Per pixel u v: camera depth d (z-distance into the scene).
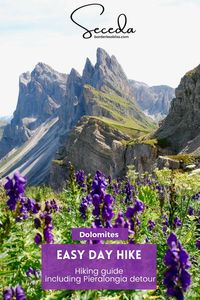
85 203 12.17
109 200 8.95
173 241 6.63
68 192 16.08
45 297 8.19
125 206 16.97
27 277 9.05
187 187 16.78
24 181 9.67
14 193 9.60
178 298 6.48
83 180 16.42
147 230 12.65
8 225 9.13
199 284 9.73
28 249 9.55
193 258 11.30
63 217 13.68
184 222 14.32
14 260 9.08
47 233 8.99
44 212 9.46
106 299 7.94
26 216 11.05
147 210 14.48
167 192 17.50
